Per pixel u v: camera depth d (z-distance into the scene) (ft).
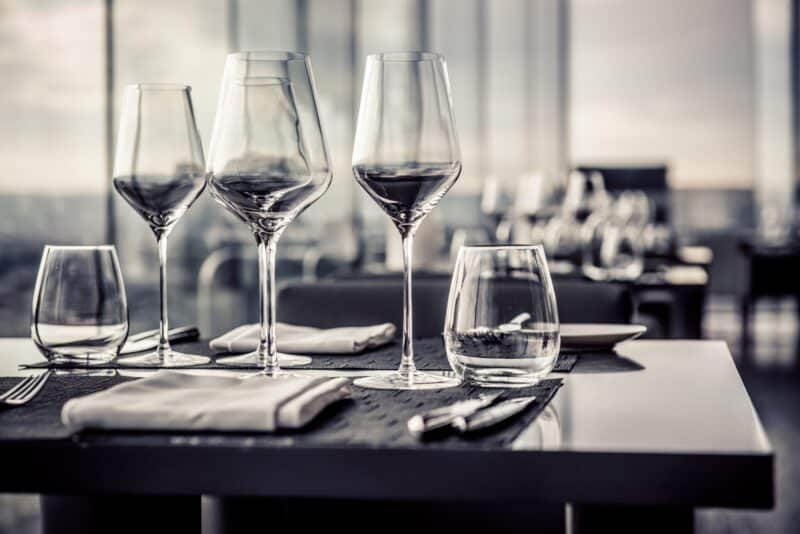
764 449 2.25
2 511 9.07
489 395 2.93
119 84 10.28
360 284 5.62
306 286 5.60
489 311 3.12
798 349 22.61
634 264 12.56
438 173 3.18
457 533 4.46
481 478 2.30
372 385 3.13
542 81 29.09
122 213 10.38
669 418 2.62
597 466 2.26
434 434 2.41
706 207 31.99
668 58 31.99
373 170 3.18
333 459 2.34
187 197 3.58
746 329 24.40
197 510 3.24
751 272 24.30
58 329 3.53
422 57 3.19
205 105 12.14
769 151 31.86
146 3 10.73
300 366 3.57
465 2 24.77
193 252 12.30
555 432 2.46
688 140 32.04
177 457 2.38
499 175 26.48
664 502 2.25
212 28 12.35
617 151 32.19
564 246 13.98
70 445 2.40
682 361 3.66
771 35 31.76
